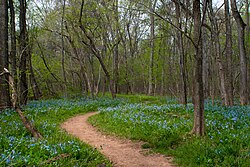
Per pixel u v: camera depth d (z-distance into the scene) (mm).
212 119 13555
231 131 10789
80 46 32875
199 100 10711
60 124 15812
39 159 7250
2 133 10414
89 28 29984
